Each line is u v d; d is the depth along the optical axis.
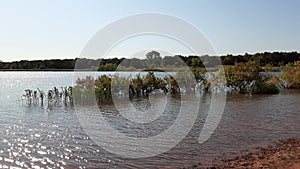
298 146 10.88
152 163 9.49
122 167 9.19
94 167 9.26
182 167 8.99
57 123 16.20
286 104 22.98
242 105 22.53
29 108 22.19
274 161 9.09
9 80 69.38
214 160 9.53
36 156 10.41
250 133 13.25
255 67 32.50
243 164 8.94
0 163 9.72
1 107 22.83
